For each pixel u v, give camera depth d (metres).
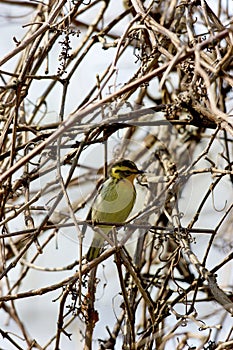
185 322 8.50
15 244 11.16
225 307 8.16
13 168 7.34
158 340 9.10
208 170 8.76
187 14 8.48
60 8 8.59
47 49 9.14
